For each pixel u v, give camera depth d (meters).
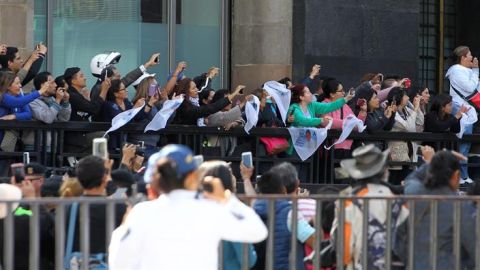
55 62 37.81
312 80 35.97
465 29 45.41
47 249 20.98
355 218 20.36
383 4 40.72
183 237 16.70
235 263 20.28
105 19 38.72
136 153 28.47
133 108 31.36
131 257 16.77
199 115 32.19
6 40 35.88
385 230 20.22
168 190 16.88
